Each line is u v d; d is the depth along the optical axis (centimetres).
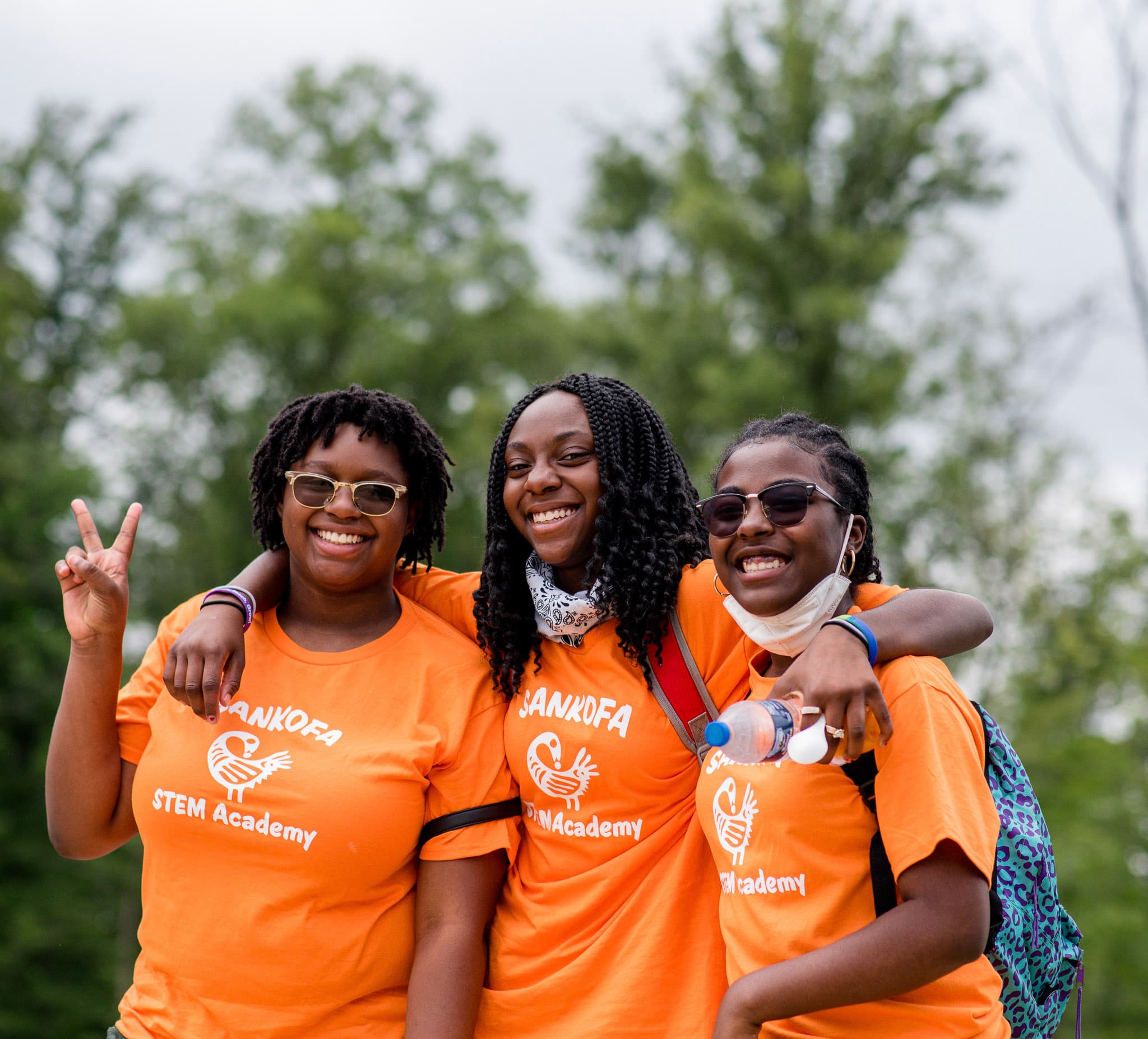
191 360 2536
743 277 2164
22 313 2798
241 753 284
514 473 295
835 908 238
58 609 2177
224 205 2928
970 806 229
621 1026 264
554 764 282
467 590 321
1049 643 2109
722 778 261
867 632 234
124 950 2041
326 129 2955
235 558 2486
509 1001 277
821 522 254
